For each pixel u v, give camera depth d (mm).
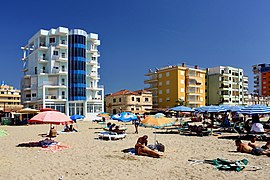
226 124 27297
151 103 80875
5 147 17125
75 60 67500
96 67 73375
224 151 15281
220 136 23078
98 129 32688
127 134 25453
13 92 118688
